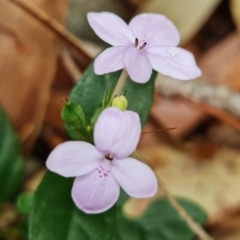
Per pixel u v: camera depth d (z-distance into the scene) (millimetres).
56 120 118
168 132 120
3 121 96
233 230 112
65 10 112
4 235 102
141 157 101
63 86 121
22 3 103
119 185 67
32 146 113
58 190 75
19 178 99
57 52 113
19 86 105
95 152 66
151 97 82
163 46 72
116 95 71
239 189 116
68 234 74
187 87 120
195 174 118
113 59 65
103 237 75
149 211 101
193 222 96
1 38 103
